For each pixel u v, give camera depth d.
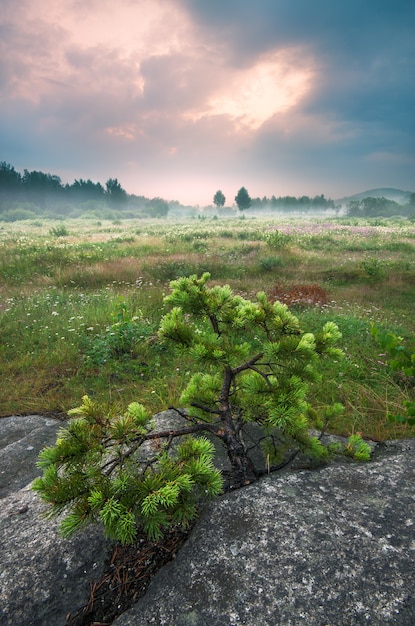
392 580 1.38
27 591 1.51
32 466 2.84
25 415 3.88
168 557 1.64
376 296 9.33
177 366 4.84
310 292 8.91
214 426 2.07
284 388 1.94
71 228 47.84
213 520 1.73
